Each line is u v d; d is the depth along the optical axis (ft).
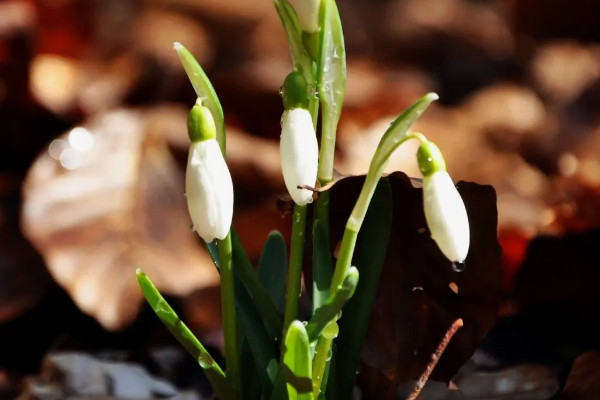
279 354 1.67
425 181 1.53
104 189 2.30
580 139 3.71
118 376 1.91
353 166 3.13
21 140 3.05
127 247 2.18
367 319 1.64
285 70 3.40
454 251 1.52
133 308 2.10
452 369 1.73
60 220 2.19
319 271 1.62
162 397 1.90
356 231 1.57
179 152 2.54
